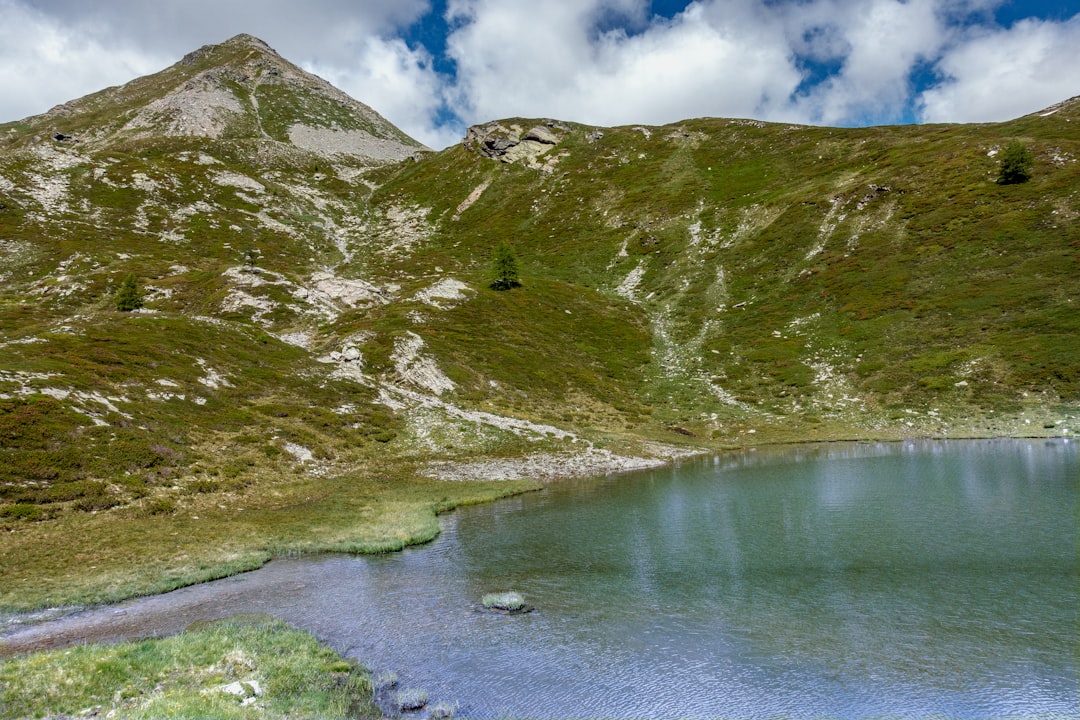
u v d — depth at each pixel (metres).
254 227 150.62
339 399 61.19
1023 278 80.50
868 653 16.80
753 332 92.88
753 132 180.12
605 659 17.09
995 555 24.69
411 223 173.50
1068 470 41.75
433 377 71.38
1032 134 122.06
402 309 92.12
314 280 104.12
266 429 50.06
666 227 140.12
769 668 16.22
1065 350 66.31
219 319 79.50
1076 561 23.64
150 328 63.09
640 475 50.50
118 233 129.75
